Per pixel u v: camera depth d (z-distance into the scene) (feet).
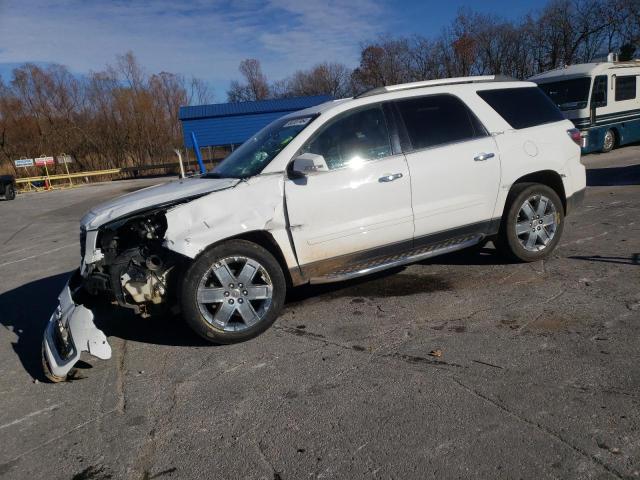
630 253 17.71
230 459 8.91
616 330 12.11
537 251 17.63
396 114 15.49
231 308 13.33
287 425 9.71
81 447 9.75
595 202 27.17
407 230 15.34
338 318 14.71
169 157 135.13
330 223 14.35
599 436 8.46
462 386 10.37
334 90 162.40
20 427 10.72
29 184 95.86
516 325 12.99
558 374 10.45
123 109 131.23
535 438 8.57
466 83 17.08
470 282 16.55
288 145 14.29
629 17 111.96
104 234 13.04
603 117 47.91
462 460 8.23
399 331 13.41
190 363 12.80
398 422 9.41
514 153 16.69
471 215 16.28
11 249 32.73
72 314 12.57
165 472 8.76
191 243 12.53
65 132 128.16
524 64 119.55
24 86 126.31
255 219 13.35
